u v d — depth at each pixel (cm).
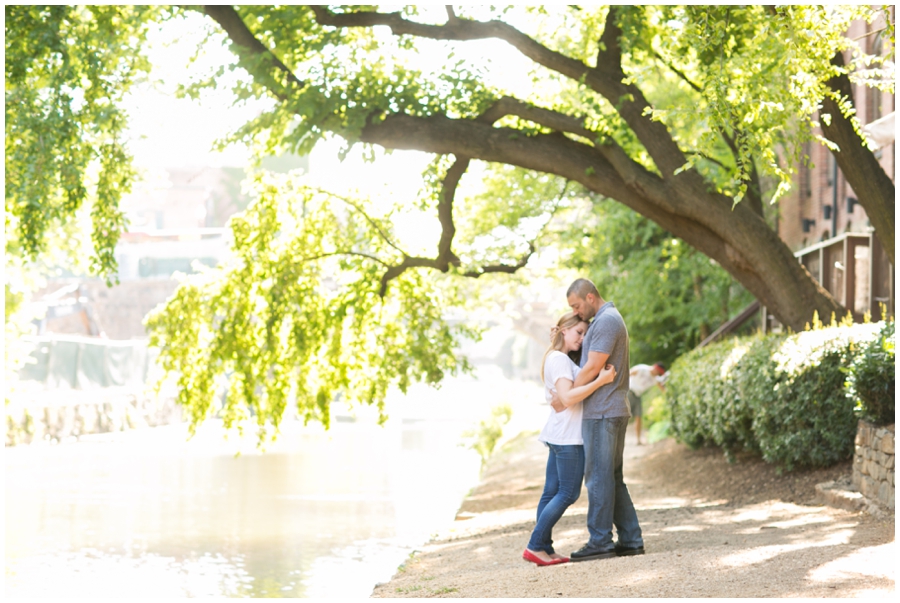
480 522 1148
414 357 1619
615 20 1234
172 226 8906
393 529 1681
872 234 1490
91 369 4378
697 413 1424
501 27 1273
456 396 8625
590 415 697
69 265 2239
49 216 1254
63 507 2017
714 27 902
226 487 2353
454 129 1247
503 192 2316
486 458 2769
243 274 1574
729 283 2484
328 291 1616
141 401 4625
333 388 1630
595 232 2614
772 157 865
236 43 1285
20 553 1488
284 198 1605
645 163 1617
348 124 1192
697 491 1227
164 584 1243
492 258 2264
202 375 1588
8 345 2088
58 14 1224
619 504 712
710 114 845
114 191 1319
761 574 557
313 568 1343
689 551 664
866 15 891
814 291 1241
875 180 1096
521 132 1293
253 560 1409
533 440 2416
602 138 1261
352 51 1309
